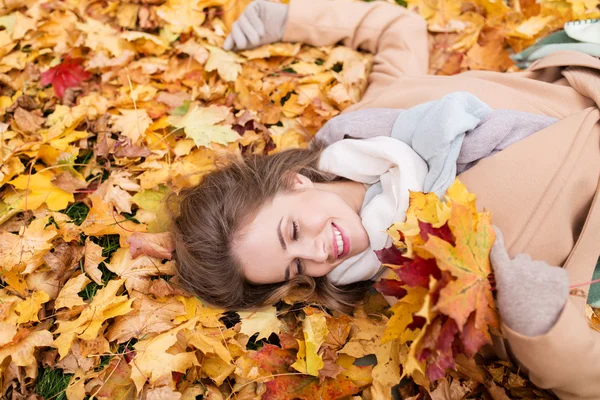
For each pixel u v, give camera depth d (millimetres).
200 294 1523
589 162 1394
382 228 1453
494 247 1192
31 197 1656
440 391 1342
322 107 1919
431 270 1106
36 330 1450
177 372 1411
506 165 1396
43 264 1557
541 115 1532
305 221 1441
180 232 1569
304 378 1383
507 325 1137
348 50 2061
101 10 2150
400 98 1722
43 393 1411
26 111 1842
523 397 1370
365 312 1555
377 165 1547
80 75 1986
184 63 2029
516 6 2133
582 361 1139
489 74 1729
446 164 1415
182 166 1763
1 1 2123
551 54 1701
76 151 1762
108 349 1420
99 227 1595
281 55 2061
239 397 1387
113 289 1492
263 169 1562
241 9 2133
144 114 1835
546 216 1338
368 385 1398
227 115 1889
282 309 1575
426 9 2160
